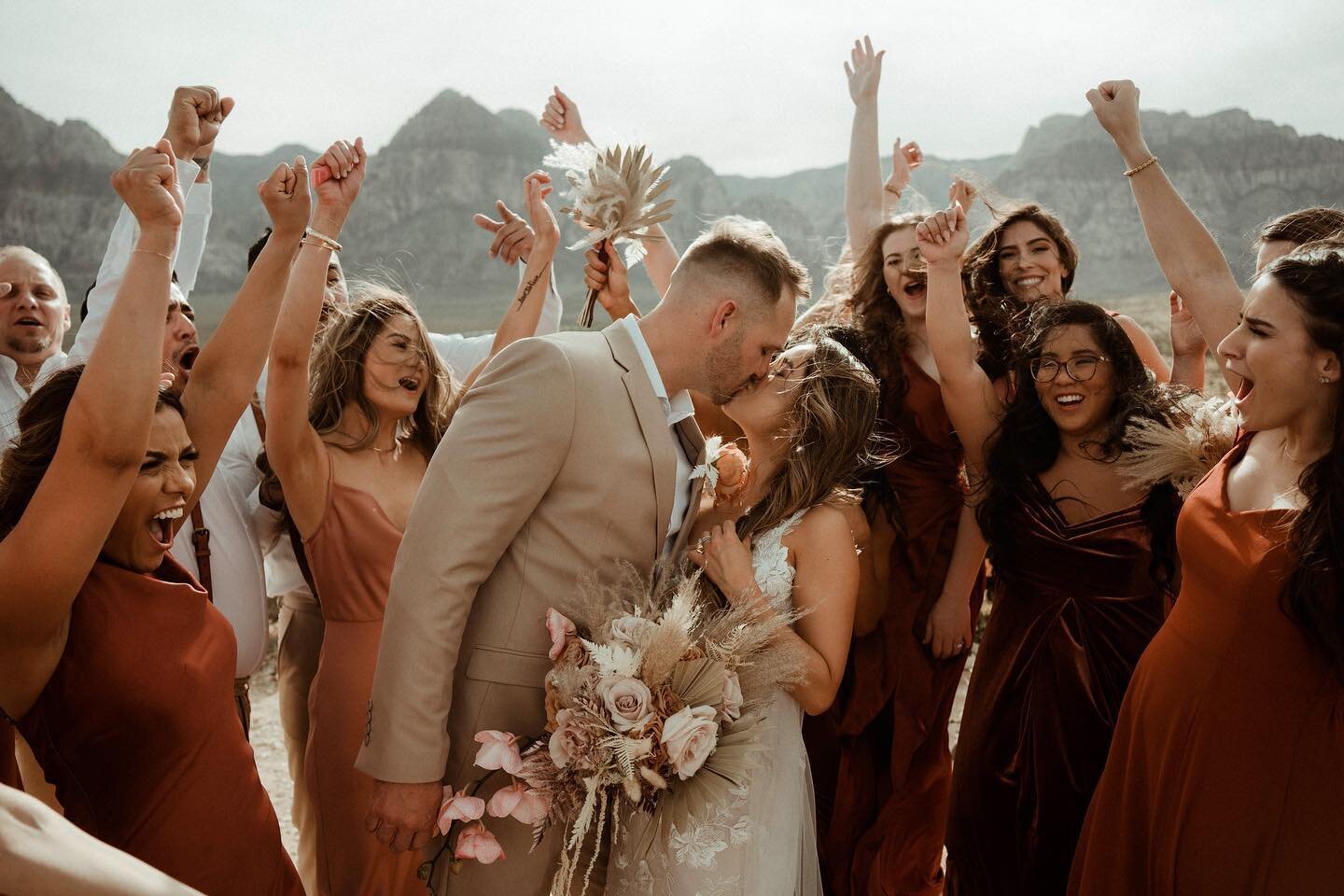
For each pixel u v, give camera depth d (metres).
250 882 1.98
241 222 161.50
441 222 175.50
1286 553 1.92
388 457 3.13
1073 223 158.62
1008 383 3.15
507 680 2.22
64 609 1.78
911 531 3.37
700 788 2.12
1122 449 2.76
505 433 2.14
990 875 2.86
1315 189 144.75
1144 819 2.24
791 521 2.41
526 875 2.26
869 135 4.59
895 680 3.31
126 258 2.95
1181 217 2.88
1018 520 2.85
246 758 2.03
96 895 0.76
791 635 2.30
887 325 3.54
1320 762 1.92
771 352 2.35
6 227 143.00
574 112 4.03
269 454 2.84
